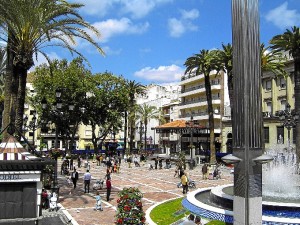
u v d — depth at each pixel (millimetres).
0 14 17922
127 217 12320
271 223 11617
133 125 77375
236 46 10289
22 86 19125
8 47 19359
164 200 20766
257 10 10367
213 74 66875
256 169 9969
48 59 23672
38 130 78188
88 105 55156
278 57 43625
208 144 68688
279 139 47594
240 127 10031
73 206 19047
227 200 14094
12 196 10781
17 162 10789
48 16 19125
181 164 34375
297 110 35531
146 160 54219
